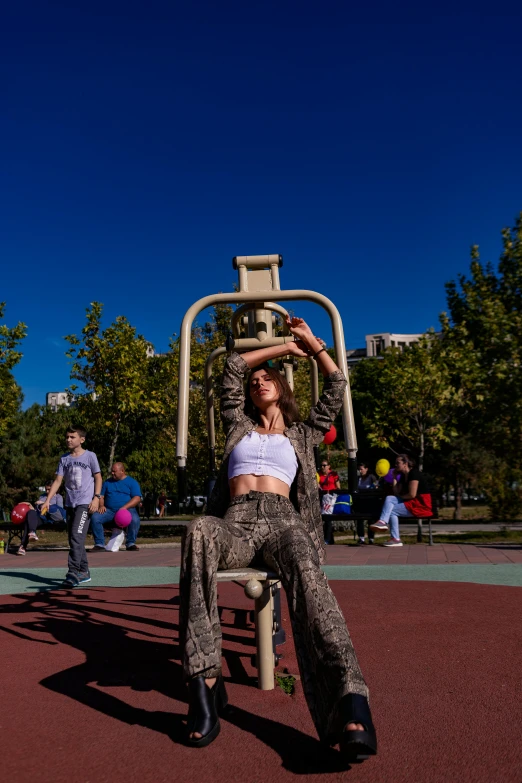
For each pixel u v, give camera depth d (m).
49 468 34.47
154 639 4.41
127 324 18.52
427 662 3.70
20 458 34.16
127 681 3.45
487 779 2.23
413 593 5.91
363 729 2.22
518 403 11.35
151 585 7.05
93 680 3.47
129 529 11.75
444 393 23.53
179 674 3.58
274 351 3.59
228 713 2.92
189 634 2.62
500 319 13.11
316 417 3.40
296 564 2.71
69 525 6.96
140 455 33.19
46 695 3.22
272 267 4.03
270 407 3.52
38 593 6.46
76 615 5.25
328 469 13.09
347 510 12.29
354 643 4.14
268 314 4.06
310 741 2.60
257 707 3.00
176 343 21.52
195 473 26.39
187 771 2.33
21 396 35.34
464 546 10.59
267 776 2.28
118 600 6.00
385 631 4.45
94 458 7.02
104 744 2.59
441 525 18.77
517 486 11.60
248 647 4.18
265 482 3.19
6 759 2.45
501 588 6.13
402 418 25.25
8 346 22.36
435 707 2.98
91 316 18.23
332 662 2.41
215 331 24.72
